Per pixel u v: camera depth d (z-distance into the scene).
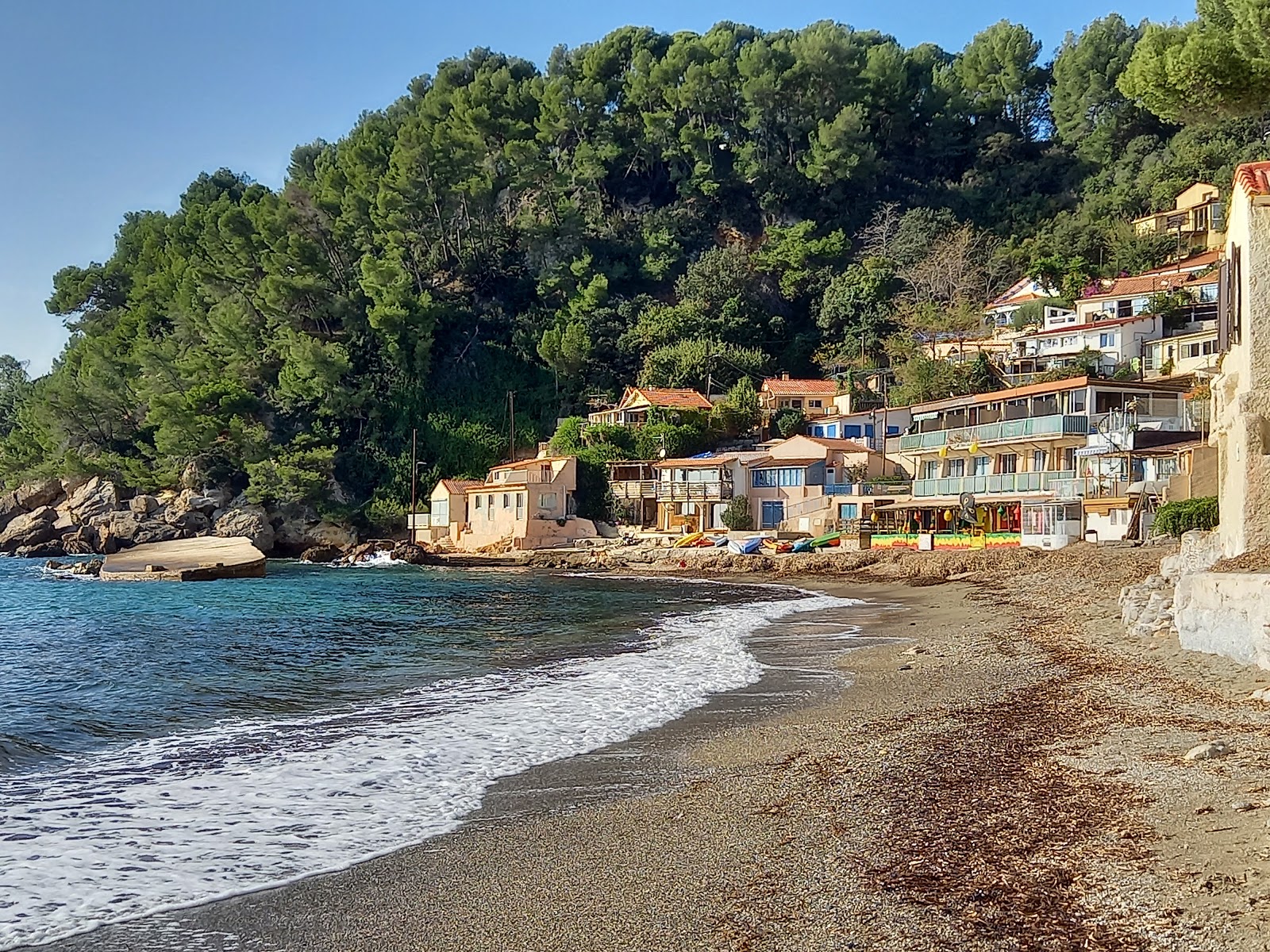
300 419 101.56
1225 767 11.52
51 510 94.81
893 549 61.81
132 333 112.12
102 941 8.54
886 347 104.06
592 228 129.75
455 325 113.38
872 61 140.00
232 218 108.88
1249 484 23.08
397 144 117.56
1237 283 25.34
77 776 14.08
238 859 10.53
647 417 93.44
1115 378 71.75
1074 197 122.31
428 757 15.04
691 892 9.01
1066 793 11.19
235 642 29.94
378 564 78.44
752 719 17.52
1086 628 27.11
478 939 8.30
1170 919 7.50
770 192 134.88
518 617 37.31
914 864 9.20
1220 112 35.19
